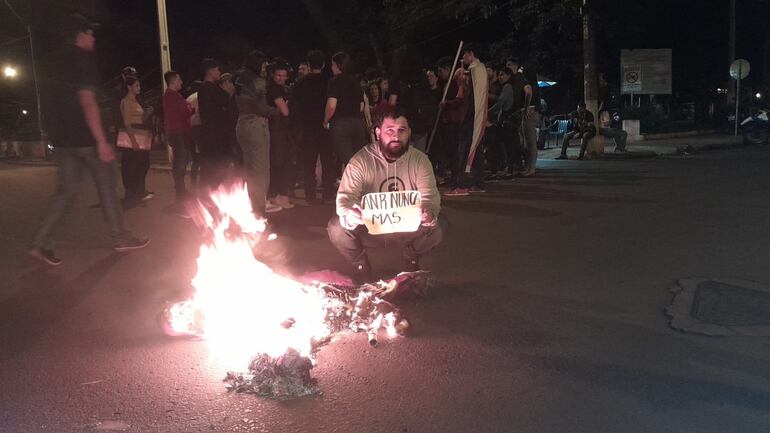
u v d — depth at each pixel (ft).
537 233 26.68
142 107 37.32
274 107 29.60
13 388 13.60
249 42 119.85
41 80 22.18
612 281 20.08
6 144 84.02
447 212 31.50
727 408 12.48
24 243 26.58
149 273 21.79
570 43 78.13
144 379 13.96
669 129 84.69
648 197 34.78
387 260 22.99
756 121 69.87
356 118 31.58
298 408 12.68
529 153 44.29
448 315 17.40
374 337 15.42
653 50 74.08
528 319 17.06
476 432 11.76
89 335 16.42
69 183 22.35
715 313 17.06
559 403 12.73
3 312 18.12
